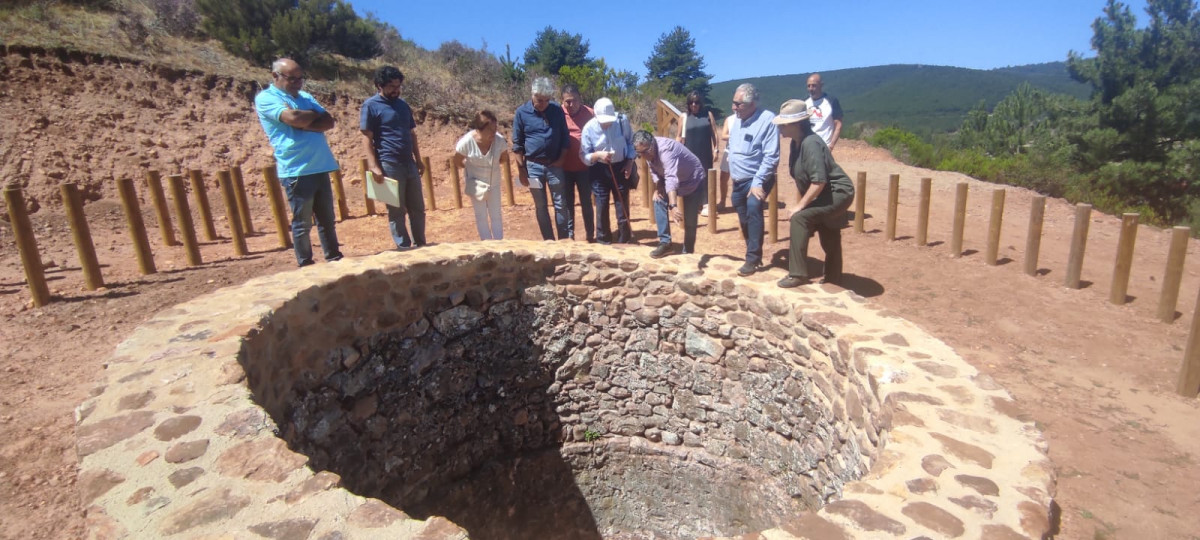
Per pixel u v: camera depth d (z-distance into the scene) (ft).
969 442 8.95
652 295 18.48
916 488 7.90
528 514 21.58
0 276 20.58
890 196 23.68
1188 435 12.64
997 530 7.13
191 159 38.50
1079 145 58.03
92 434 8.57
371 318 16.52
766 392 16.62
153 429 8.71
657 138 18.21
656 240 24.70
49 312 17.28
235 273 21.42
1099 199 40.19
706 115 25.93
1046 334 16.87
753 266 17.28
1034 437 9.08
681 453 19.42
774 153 16.83
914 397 10.30
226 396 9.61
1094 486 11.34
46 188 32.22
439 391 18.85
